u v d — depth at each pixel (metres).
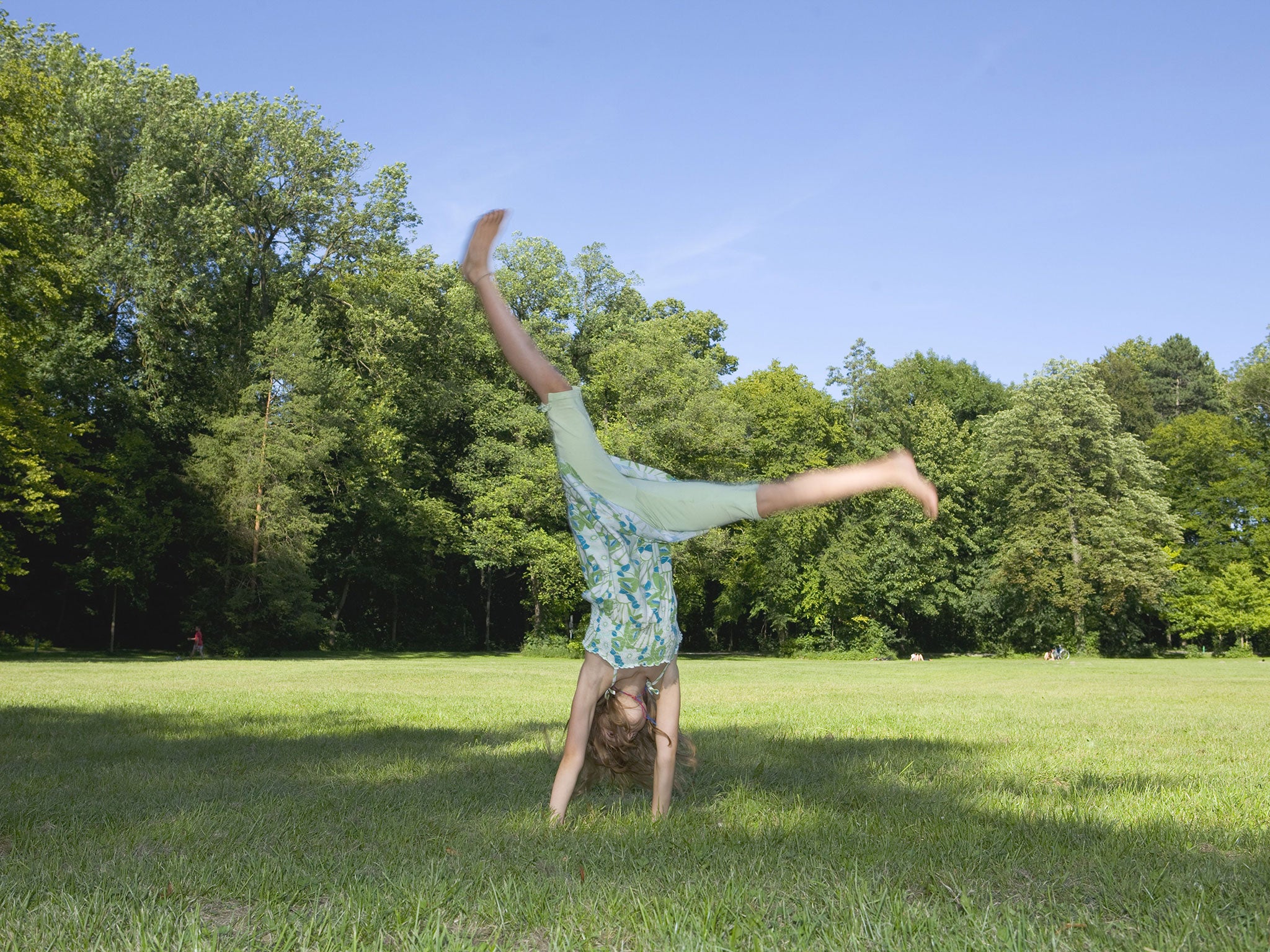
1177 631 49.56
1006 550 44.44
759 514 4.16
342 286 39.03
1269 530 46.53
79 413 30.67
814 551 44.03
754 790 5.27
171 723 9.16
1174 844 3.99
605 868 3.49
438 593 47.47
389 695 13.44
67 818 4.38
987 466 45.41
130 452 33.12
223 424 33.81
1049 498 44.34
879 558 43.53
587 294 45.72
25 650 35.59
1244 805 4.94
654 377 39.78
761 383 46.53
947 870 3.45
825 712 11.05
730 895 3.04
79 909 2.91
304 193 36.69
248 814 4.48
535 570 39.72
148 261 31.50
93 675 18.95
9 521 34.34
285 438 34.22
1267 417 49.09
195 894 3.15
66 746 7.32
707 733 8.37
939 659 42.47
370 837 4.01
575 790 5.01
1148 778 5.88
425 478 43.19
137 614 39.72
